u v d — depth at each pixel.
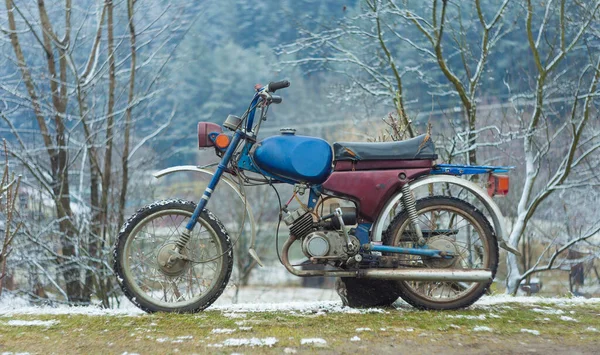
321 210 4.51
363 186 4.43
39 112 11.20
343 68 11.65
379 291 4.64
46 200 11.52
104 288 10.73
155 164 13.45
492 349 3.44
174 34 12.46
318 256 4.33
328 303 4.90
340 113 12.95
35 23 11.38
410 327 3.91
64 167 11.30
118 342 3.61
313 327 3.92
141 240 4.60
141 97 12.01
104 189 11.77
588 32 10.41
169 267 4.40
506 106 11.10
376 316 4.24
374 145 4.49
